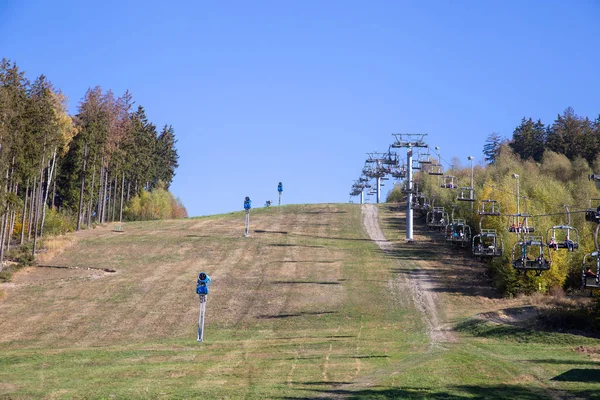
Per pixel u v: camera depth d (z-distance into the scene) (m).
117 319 48.50
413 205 78.00
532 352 35.34
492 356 33.94
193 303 52.84
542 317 42.72
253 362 33.25
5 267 64.12
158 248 75.94
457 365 30.77
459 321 45.75
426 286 57.81
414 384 26.70
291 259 70.12
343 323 46.38
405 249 75.94
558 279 52.22
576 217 63.81
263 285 58.75
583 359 32.91
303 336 42.22
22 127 62.88
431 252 73.94
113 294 55.94
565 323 41.50
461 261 68.62
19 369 32.47
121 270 65.25
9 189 67.56
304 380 28.45
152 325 46.75
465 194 76.94
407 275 62.25
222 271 64.69
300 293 55.69
